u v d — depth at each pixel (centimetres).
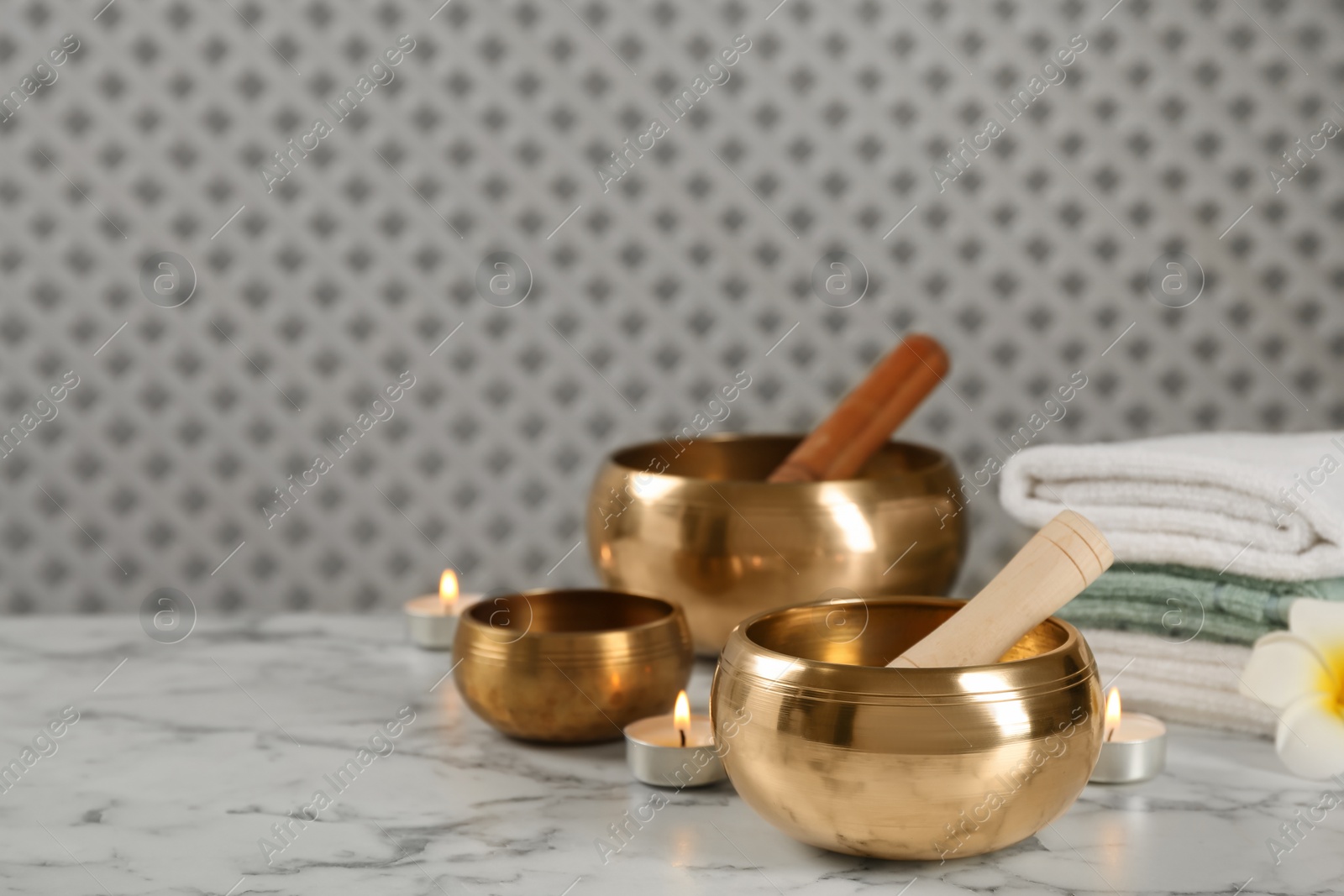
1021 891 70
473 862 73
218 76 158
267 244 162
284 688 103
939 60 152
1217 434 105
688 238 158
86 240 163
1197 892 70
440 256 161
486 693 88
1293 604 84
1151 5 150
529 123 157
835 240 156
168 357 165
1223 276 155
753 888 70
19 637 117
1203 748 91
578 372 162
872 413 107
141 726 95
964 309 157
